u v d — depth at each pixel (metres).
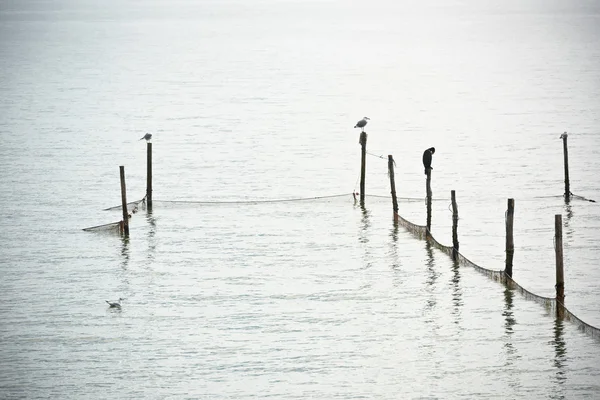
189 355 39.44
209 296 46.41
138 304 45.41
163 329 42.25
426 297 45.53
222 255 52.88
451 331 41.28
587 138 88.25
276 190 69.75
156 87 139.50
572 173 73.06
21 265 51.53
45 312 44.44
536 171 74.19
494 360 38.34
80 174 74.94
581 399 35.06
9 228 58.91
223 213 61.28
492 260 51.91
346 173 75.12
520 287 44.59
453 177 73.00
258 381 36.88
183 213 61.41
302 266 50.75
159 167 77.62
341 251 53.16
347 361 38.50
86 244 55.22
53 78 154.38
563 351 38.94
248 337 41.16
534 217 59.94
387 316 43.31
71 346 40.47
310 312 44.03
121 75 159.38
